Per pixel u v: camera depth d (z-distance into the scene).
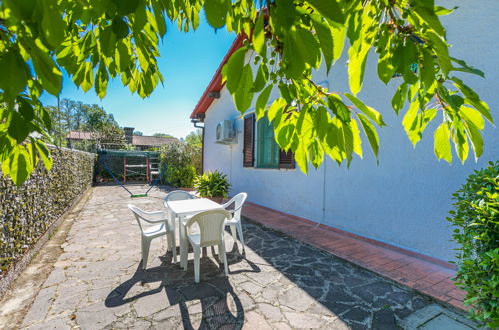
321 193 5.25
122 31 0.94
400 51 0.85
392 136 3.93
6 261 2.83
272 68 0.95
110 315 2.39
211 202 4.49
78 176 8.85
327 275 3.20
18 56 0.69
